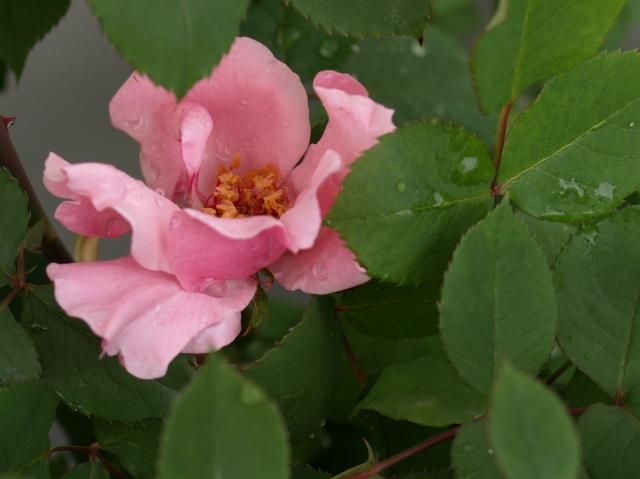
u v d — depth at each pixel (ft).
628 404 0.75
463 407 0.78
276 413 0.51
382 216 0.73
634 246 0.78
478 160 0.76
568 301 0.77
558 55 0.75
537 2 0.70
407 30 0.80
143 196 0.74
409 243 0.74
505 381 0.51
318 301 0.83
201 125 0.80
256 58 0.82
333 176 0.76
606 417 0.73
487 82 0.73
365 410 0.91
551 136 0.78
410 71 1.38
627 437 0.72
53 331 0.80
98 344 0.80
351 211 0.72
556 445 0.51
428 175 0.74
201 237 0.74
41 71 1.73
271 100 0.83
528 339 0.71
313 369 0.81
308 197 0.72
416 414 0.78
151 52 0.65
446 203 0.75
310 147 0.84
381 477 0.72
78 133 1.75
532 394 0.51
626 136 0.78
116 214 0.78
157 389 0.79
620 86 0.77
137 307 0.72
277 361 0.78
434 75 1.39
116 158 1.75
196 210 0.78
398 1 0.80
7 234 0.81
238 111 0.84
